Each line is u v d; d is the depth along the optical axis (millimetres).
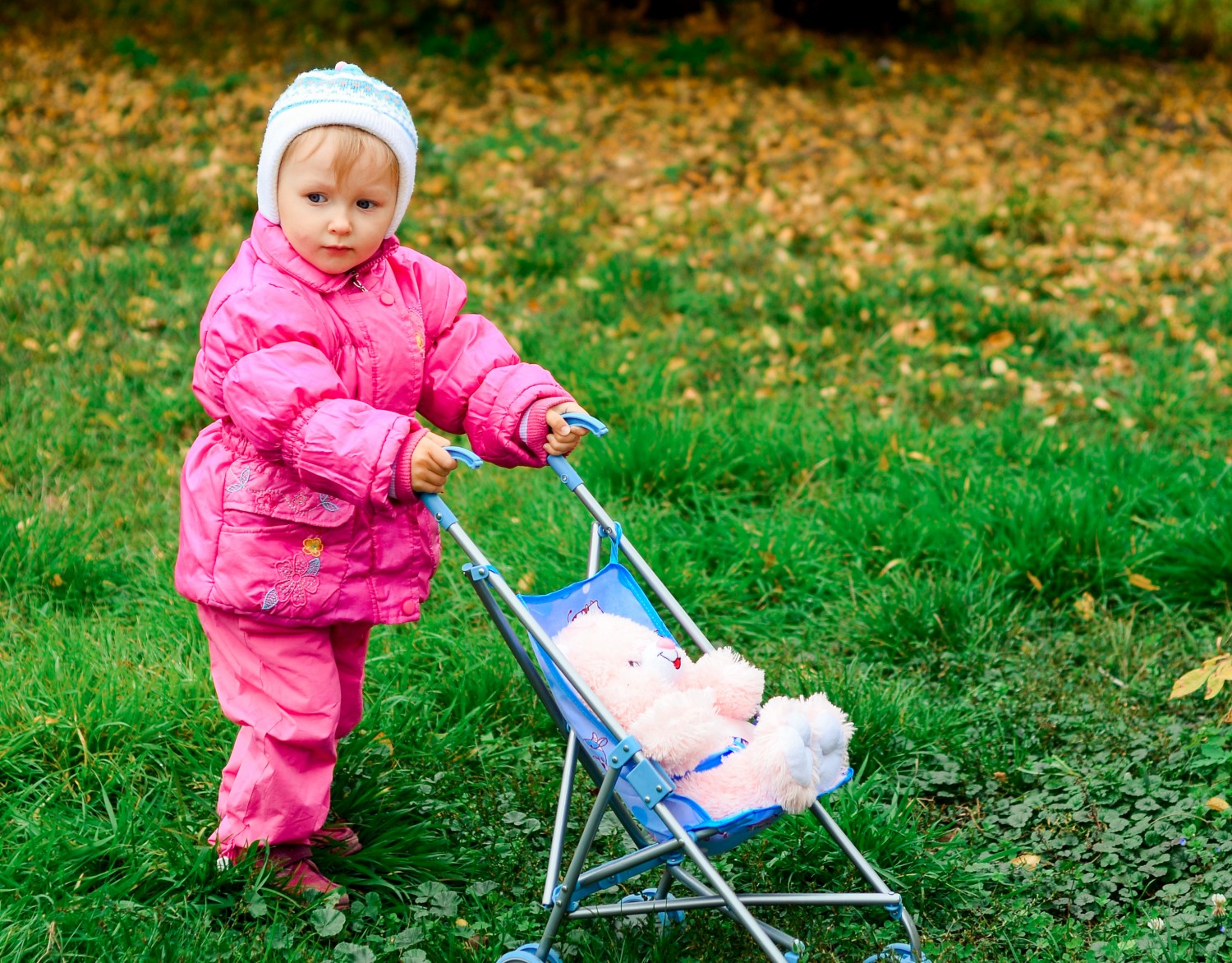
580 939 2938
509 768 3650
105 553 4719
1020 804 3555
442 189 9180
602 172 9875
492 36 12969
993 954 2986
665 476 5230
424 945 2900
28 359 6246
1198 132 11758
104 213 8125
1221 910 3033
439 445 2650
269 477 2830
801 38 13812
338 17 13500
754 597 4691
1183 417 5992
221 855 3051
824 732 2615
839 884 3191
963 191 9531
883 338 6816
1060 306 7422
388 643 4137
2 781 3395
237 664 2969
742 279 7602
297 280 2820
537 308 7199
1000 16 15211
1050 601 4652
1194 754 3682
